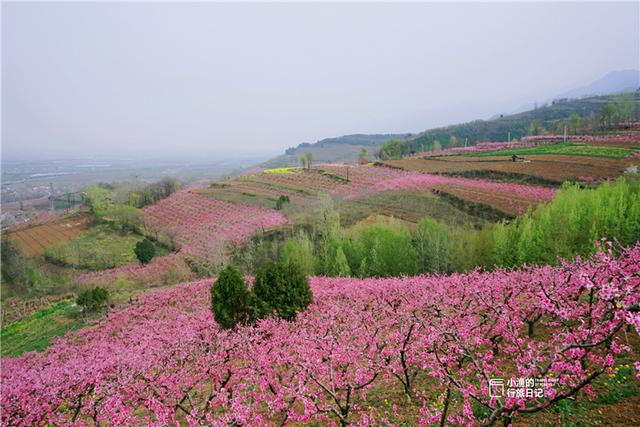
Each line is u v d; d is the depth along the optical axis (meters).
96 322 30.36
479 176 71.19
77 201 118.12
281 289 16.83
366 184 81.44
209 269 51.03
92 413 11.09
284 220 66.19
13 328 34.12
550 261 30.14
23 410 12.09
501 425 7.23
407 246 38.09
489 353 9.18
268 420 9.46
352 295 19.72
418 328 9.90
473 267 34.88
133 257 64.75
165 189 105.56
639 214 31.92
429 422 7.48
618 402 7.19
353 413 9.05
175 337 15.96
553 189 57.19
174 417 9.59
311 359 9.45
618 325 5.57
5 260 55.72
